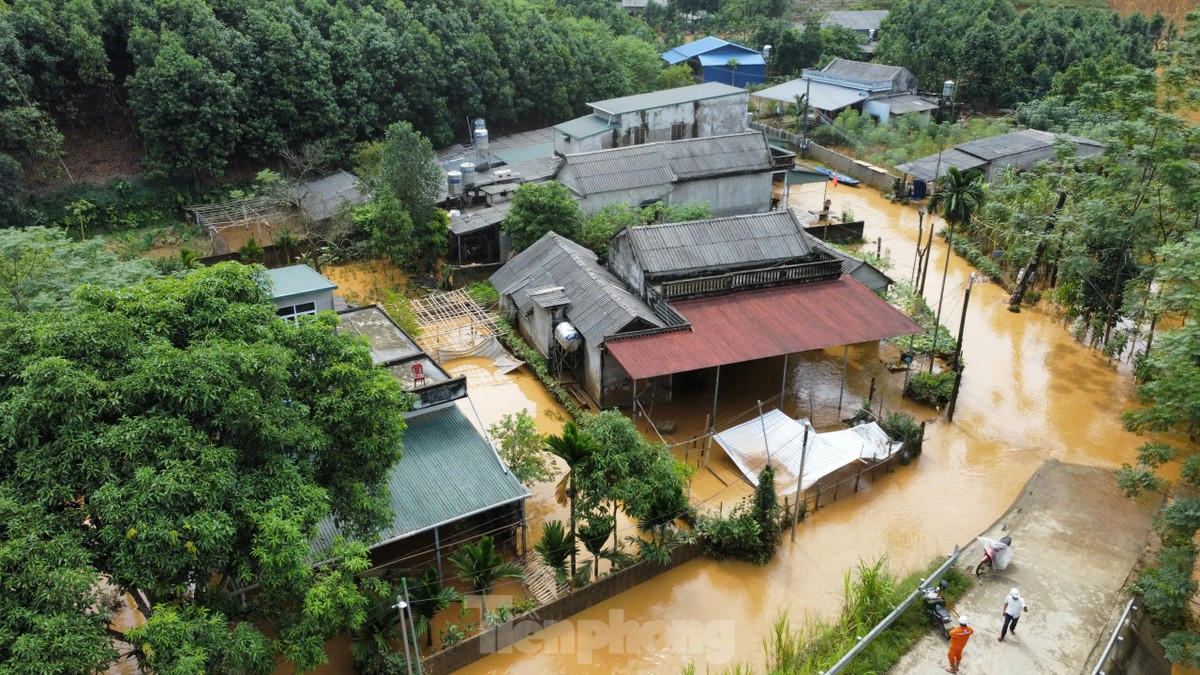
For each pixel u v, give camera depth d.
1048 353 42.31
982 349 42.72
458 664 23.14
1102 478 31.97
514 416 35.50
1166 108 40.66
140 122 55.75
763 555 27.31
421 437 28.06
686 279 38.31
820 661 22.52
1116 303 40.59
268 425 17.88
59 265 32.94
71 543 15.38
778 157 58.19
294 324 21.14
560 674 23.19
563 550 25.12
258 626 22.44
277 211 54.53
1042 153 61.78
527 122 75.31
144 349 17.72
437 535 24.47
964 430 35.41
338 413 20.08
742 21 112.31
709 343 34.03
